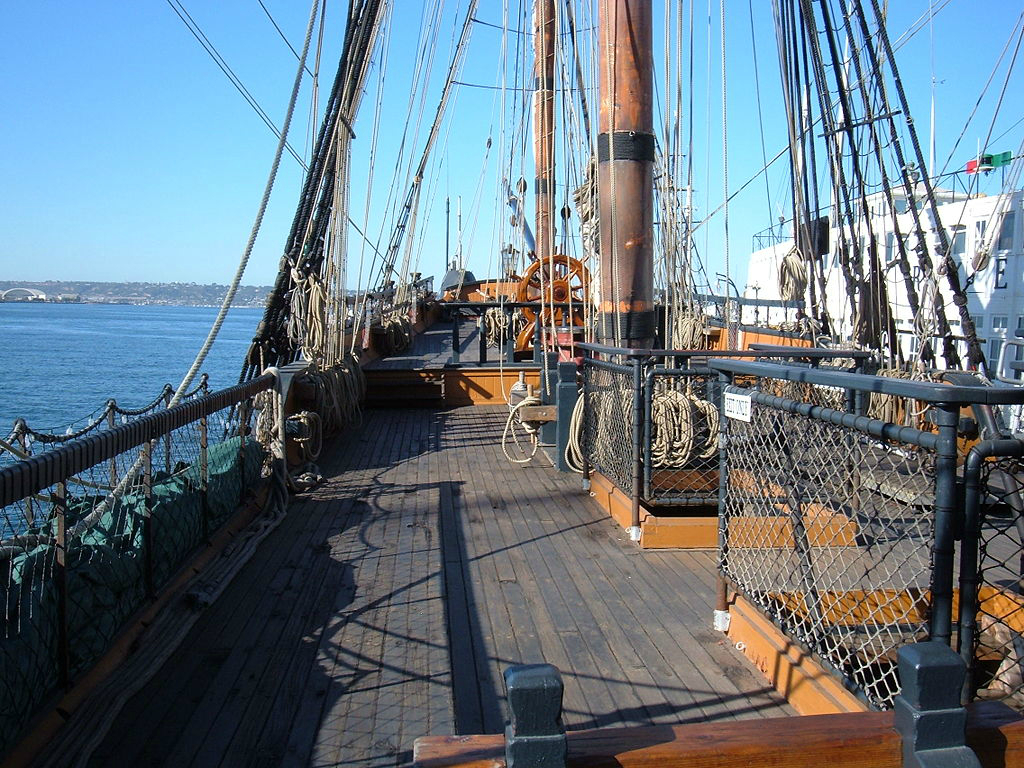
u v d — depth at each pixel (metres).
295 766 2.66
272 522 5.41
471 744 1.68
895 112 7.65
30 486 2.48
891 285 11.84
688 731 1.74
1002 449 2.05
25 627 2.57
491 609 4.03
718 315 14.17
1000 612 2.87
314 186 8.24
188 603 3.93
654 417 5.19
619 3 5.86
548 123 12.50
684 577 4.46
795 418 2.89
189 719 2.95
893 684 2.75
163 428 3.84
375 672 3.35
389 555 4.89
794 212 8.05
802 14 7.66
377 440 8.77
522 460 7.67
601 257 6.23
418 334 18.11
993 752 1.72
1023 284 12.12
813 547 3.11
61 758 2.59
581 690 3.17
